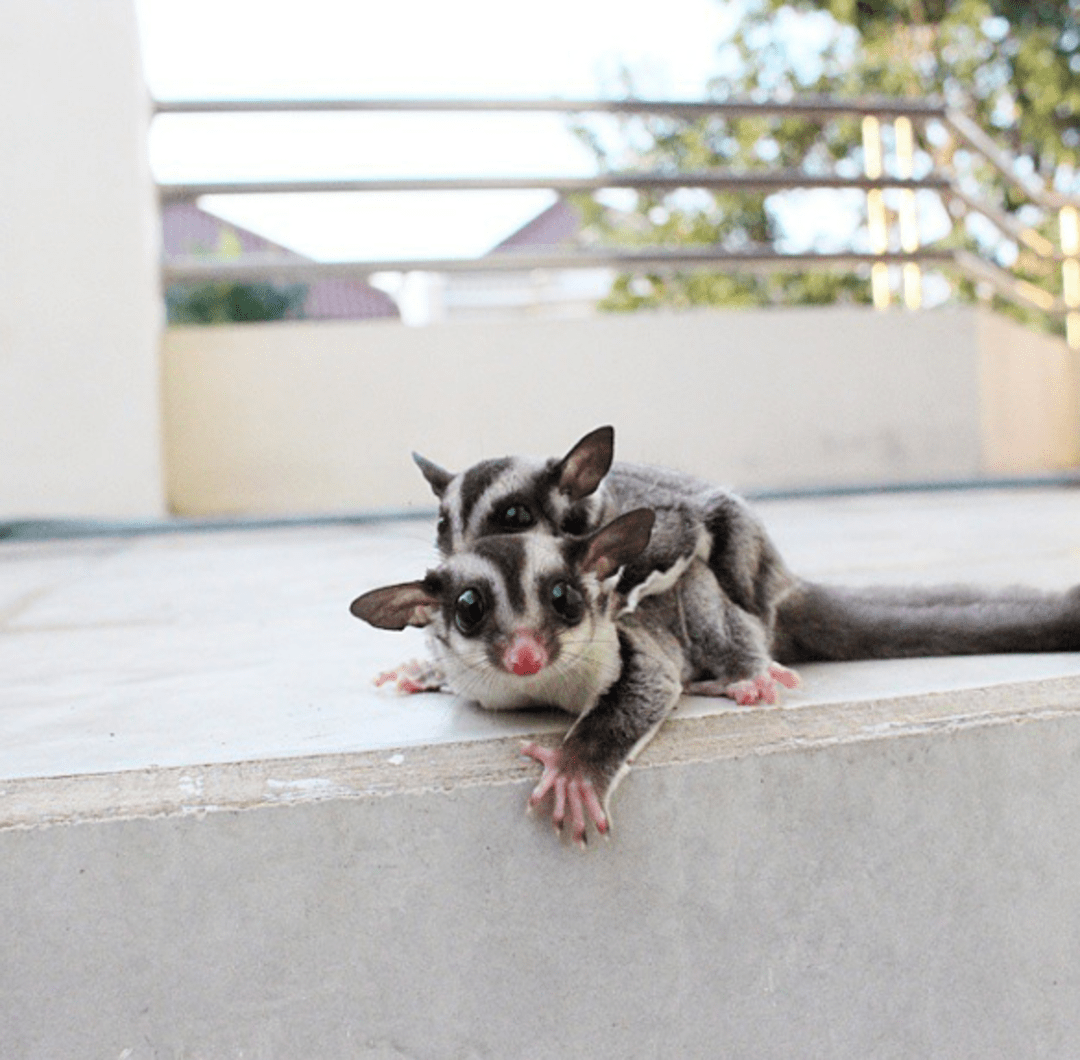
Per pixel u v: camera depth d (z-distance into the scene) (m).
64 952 0.24
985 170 2.05
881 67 2.11
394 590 0.29
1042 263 1.47
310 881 0.24
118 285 0.98
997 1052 0.28
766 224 2.16
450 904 0.25
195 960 0.24
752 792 0.26
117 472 0.98
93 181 0.98
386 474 1.09
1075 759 0.28
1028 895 0.28
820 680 0.32
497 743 0.27
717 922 0.26
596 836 0.25
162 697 0.33
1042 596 0.36
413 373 1.09
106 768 0.26
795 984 0.27
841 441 1.19
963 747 0.27
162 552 0.75
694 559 0.34
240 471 1.07
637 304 2.19
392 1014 0.25
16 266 0.96
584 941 0.25
